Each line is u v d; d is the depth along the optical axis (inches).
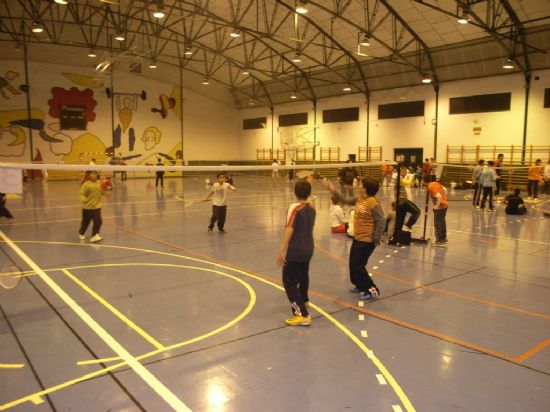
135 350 164.6
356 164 306.5
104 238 387.2
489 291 241.4
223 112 1540.4
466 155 987.9
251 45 1132.5
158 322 192.5
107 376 145.1
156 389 137.4
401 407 128.6
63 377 144.3
